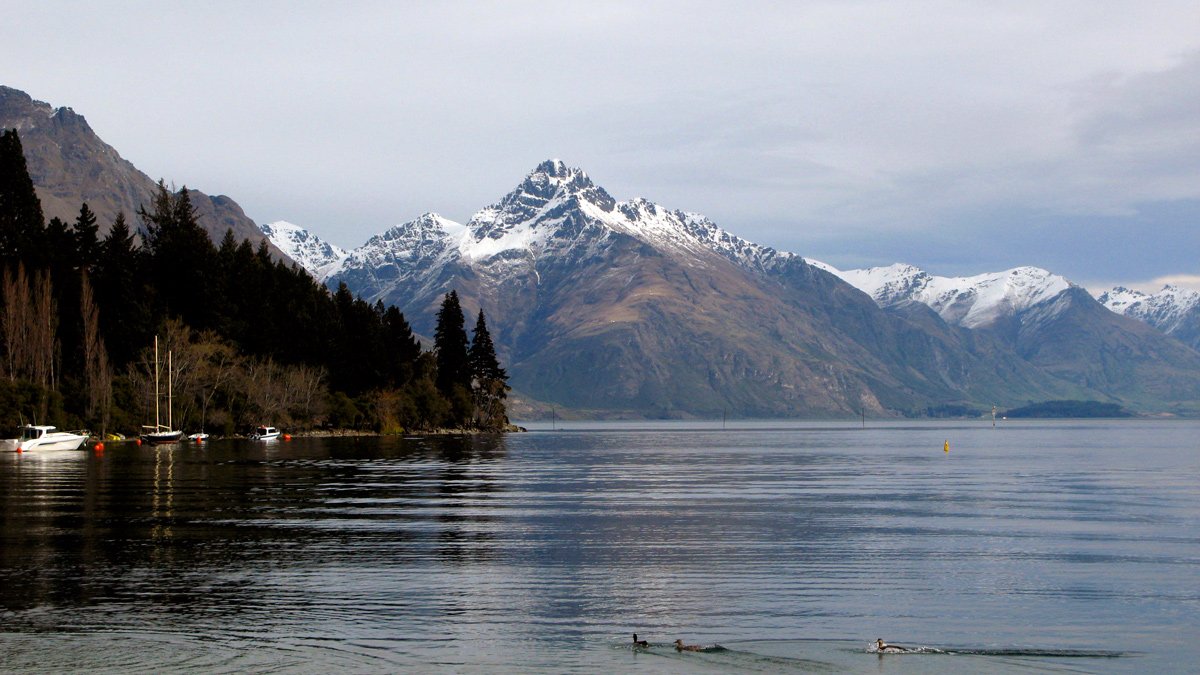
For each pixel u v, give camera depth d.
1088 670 30.84
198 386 175.62
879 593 40.28
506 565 45.53
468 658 31.45
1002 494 82.12
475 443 194.75
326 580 41.97
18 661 30.84
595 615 36.53
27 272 162.50
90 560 45.84
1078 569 45.47
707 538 54.22
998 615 36.91
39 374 148.50
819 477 102.94
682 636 33.97
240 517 61.31
